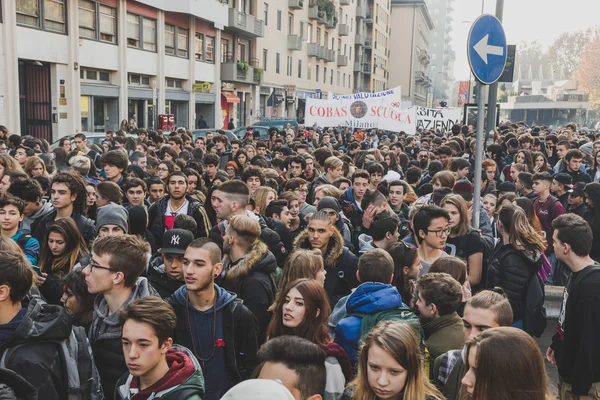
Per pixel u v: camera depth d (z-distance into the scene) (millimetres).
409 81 100812
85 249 4805
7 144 13047
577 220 4309
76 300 3828
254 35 42812
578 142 16734
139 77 31047
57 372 3027
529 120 98250
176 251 4254
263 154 13805
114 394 3357
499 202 7367
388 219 5516
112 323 3525
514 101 101312
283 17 49062
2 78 21297
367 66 76938
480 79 6117
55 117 24453
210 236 5461
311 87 57375
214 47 38500
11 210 4969
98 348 3537
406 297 4746
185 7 32375
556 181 8719
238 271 4352
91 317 3875
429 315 3861
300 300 3623
